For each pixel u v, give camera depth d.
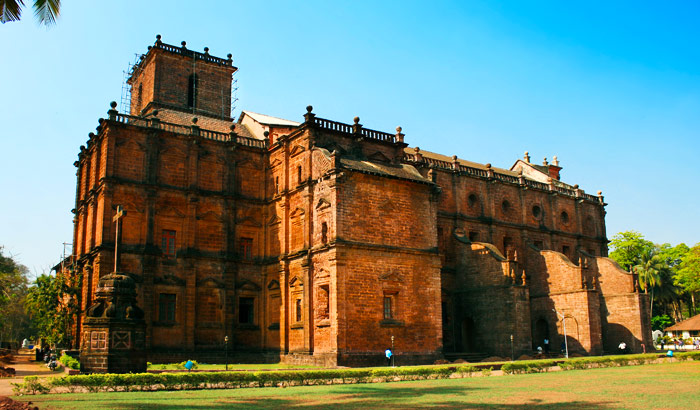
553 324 60.81
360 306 44.78
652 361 49.00
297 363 47.12
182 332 49.19
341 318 43.53
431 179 53.12
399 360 45.91
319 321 45.78
